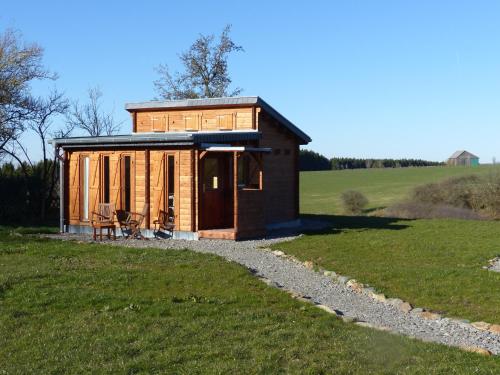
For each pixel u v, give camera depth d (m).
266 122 22.28
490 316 10.28
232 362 7.40
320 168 85.75
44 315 9.53
